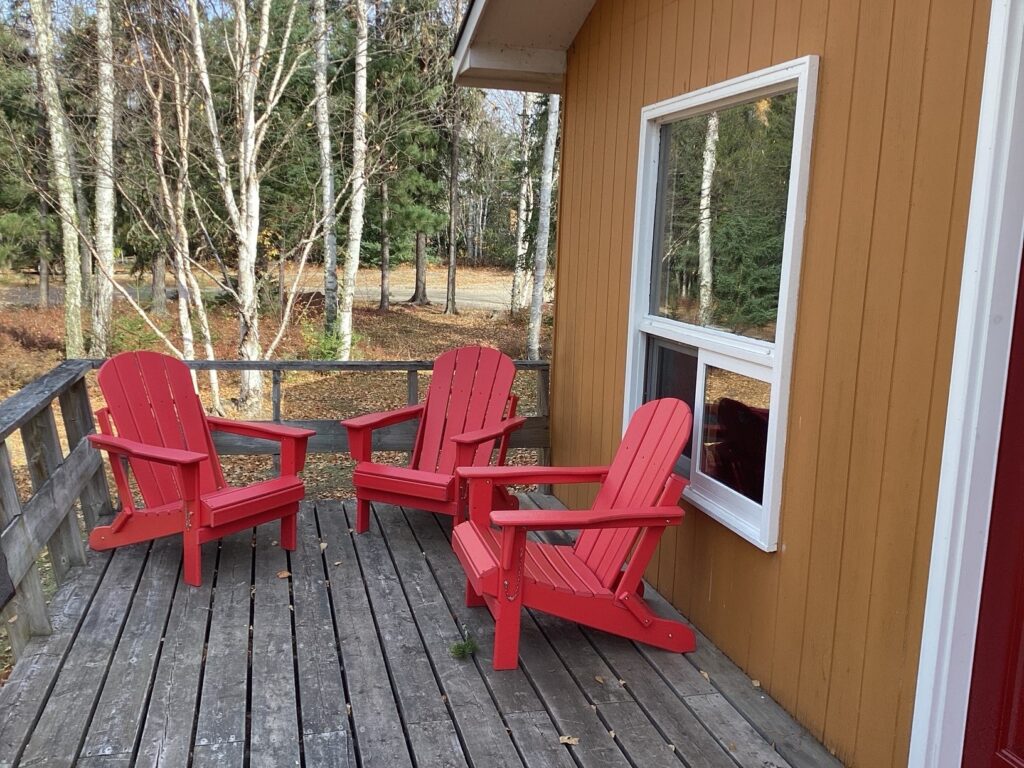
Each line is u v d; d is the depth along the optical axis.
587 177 3.71
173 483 3.46
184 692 2.29
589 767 1.99
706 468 2.74
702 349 2.71
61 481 3.00
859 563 1.91
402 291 17.38
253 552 3.41
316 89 9.59
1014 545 1.57
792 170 2.12
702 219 2.75
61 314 12.91
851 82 1.92
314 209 9.58
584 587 2.52
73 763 1.96
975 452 1.58
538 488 4.49
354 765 1.98
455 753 2.04
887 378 1.81
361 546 3.51
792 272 2.13
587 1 3.48
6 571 2.32
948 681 1.65
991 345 1.54
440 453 3.89
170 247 10.28
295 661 2.50
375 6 10.37
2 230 11.84
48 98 9.28
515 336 13.78
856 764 1.94
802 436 2.14
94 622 2.71
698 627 2.74
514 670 2.45
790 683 2.21
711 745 2.09
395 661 2.50
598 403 3.62
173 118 8.95
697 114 2.74
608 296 3.47
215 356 11.27
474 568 2.44
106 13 8.27
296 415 8.85
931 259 1.67
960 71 1.59
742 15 2.38
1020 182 1.50
